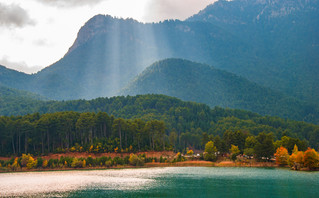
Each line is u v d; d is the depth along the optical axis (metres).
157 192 128.12
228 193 124.31
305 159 190.50
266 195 119.56
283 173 177.75
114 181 155.50
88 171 199.62
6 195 124.50
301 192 123.56
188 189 133.50
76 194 125.44
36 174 185.75
